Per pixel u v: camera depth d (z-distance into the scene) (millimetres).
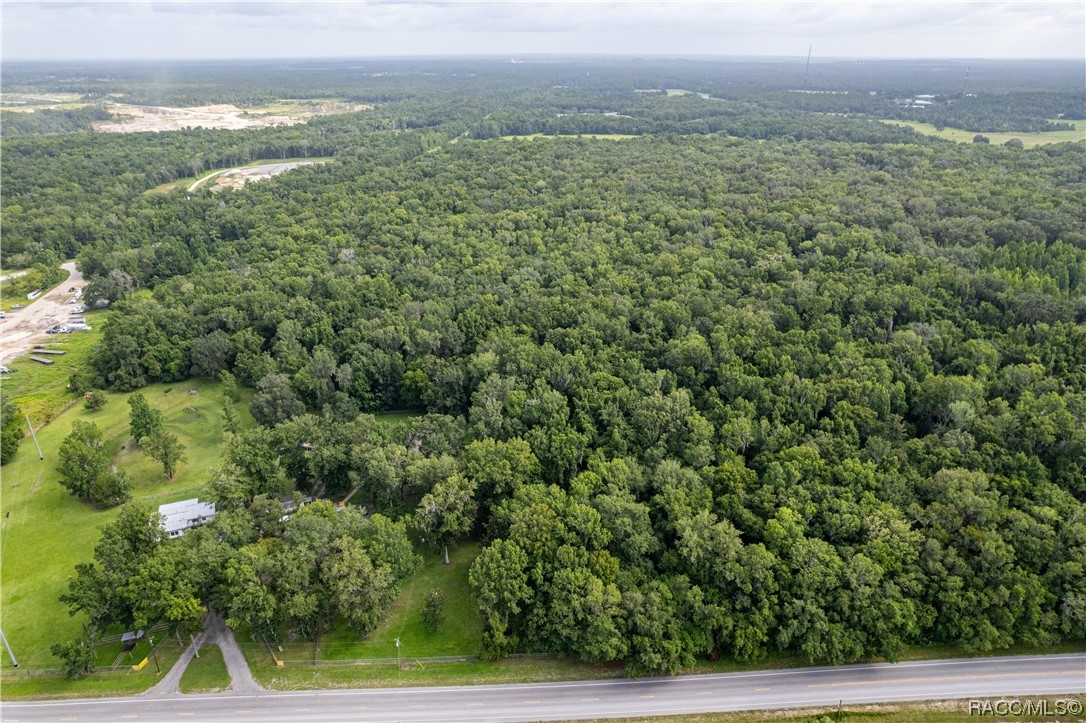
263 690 84562
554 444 113750
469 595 99750
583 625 86625
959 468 102438
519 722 80500
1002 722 79688
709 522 94938
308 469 115000
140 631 91750
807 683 85125
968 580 88062
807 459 105625
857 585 86938
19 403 148250
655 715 81500
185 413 149125
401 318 160625
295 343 156250
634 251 193875
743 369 132250
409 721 80688
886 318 148875
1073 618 85250
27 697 83312
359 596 87312
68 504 119750
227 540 95000
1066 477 104000
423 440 121375
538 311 159125
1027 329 141250
